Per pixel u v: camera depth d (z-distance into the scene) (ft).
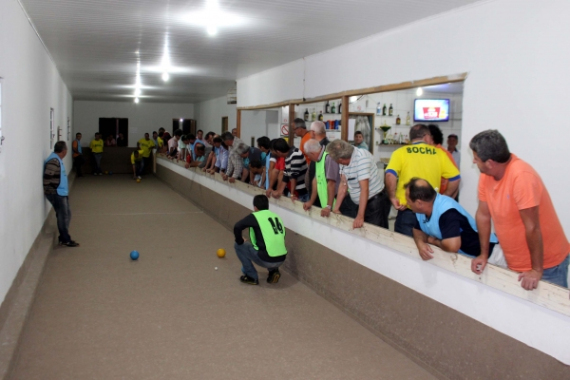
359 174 14.76
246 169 27.55
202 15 19.31
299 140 35.22
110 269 20.20
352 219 15.03
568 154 13.43
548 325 8.87
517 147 14.87
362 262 14.64
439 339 11.45
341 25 19.99
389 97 37.70
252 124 49.42
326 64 26.22
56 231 24.77
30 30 20.40
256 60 30.55
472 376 10.51
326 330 14.17
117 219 32.01
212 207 33.47
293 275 19.48
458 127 38.63
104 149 67.05
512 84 14.93
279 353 12.66
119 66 35.04
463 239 11.28
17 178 16.40
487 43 15.72
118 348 12.81
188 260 21.88
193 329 14.14
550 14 13.73
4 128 14.30
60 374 11.35
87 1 17.49
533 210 8.89
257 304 16.28
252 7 17.85
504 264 10.94
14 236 15.60
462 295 10.82
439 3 16.29
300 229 18.95
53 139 32.53
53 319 14.69
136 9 18.56
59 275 19.19
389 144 37.45
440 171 14.65
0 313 12.94
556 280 9.93
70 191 46.42
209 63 32.50
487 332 10.16
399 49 19.93
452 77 17.16
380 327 13.69
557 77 13.65
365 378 11.44
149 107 77.77
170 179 51.72
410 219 14.34
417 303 12.19
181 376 11.40
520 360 9.41
